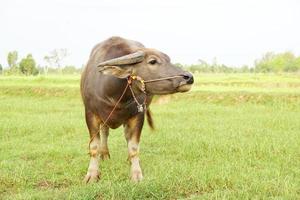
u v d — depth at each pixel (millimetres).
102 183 4918
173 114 10289
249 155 6027
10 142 6957
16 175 5207
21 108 11695
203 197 4406
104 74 4734
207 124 8453
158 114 10305
